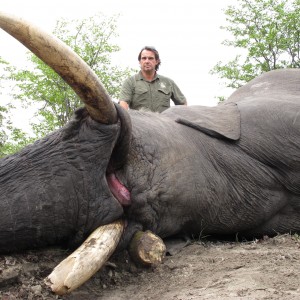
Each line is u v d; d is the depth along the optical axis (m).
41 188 4.29
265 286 3.99
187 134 5.51
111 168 4.64
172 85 9.30
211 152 5.56
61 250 4.51
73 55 4.04
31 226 4.25
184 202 5.13
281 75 6.85
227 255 4.87
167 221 5.05
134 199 4.73
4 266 4.17
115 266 4.59
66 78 4.11
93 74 4.16
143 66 9.05
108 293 4.34
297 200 5.94
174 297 4.00
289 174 5.82
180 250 5.14
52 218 4.32
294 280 4.11
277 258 4.72
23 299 3.99
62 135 4.45
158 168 4.95
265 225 5.92
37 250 4.44
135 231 4.73
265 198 5.78
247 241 5.89
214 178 5.46
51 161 4.38
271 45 21.27
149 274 4.56
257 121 5.83
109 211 4.46
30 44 3.90
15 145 20.08
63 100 20.86
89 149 4.41
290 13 21.11
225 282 4.14
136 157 4.84
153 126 5.20
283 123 5.79
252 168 5.72
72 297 4.19
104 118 4.37
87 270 4.08
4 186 4.24
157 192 4.88
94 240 4.31
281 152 5.76
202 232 5.54
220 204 5.52
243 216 5.70
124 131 4.50
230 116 5.88
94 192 4.43
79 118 4.44
